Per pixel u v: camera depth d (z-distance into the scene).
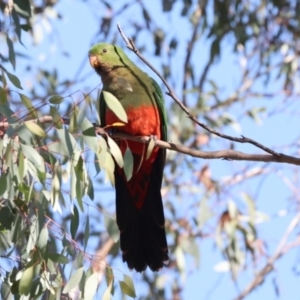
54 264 8.43
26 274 7.80
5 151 7.87
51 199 8.07
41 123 8.71
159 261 9.92
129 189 10.27
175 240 14.82
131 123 10.34
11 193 7.78
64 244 8.12
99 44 11.12
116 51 11.01
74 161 8.02
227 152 9.02
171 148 9.39
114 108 8.41
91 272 8.09
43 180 7.93
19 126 7.79
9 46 10.15
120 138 10.13
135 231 10.12
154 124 10.48
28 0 10.80
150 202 10.23
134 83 10.57
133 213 10.21
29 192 7.96
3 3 13.30
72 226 8.22
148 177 10.28
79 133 8.45
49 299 8.18
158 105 10.76
